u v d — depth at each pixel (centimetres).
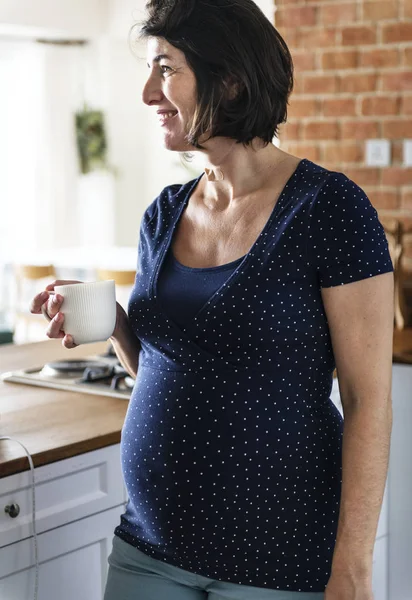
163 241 152
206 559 144
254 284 138
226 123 140
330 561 146
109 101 879
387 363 138
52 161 855
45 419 212
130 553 154
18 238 851
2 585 185
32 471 186
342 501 139
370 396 137
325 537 145
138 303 150
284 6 396
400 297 369
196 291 143
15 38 820
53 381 244
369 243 136
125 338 169
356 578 139
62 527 195
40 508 191
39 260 652
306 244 138
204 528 143
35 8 746
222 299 139
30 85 837
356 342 137
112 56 873
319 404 144
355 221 136
